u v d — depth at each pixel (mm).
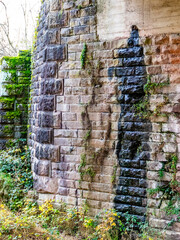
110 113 4449
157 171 4113
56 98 4844
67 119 4758
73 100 4715
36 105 5680
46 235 4027
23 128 7230
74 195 4691
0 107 7141
